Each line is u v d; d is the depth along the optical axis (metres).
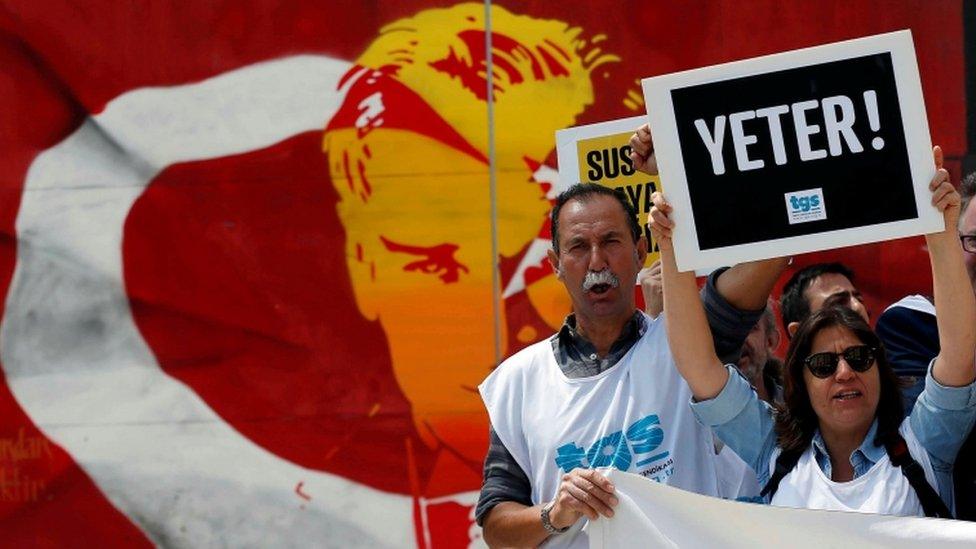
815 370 8.55
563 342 9.59
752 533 8.30
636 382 9.23
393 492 13.91
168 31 14.07
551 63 13.95
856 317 8.60
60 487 14.03
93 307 14.16
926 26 13.81
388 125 14.00
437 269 13.98
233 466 13.99
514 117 13.98
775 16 13.90
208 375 14.04
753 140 8.23
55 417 14.07
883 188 8.12
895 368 10.41
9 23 14.11
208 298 14.06
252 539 13.95
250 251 14.03
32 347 14.12
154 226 14.10
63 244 14.13
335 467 13.95
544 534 8.86
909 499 8.31
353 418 13.96
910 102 8.09
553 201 13.95
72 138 14.10
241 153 14.05
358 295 13.99
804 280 12.05
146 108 14.08
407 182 13.99
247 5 14.04
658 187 11.14
